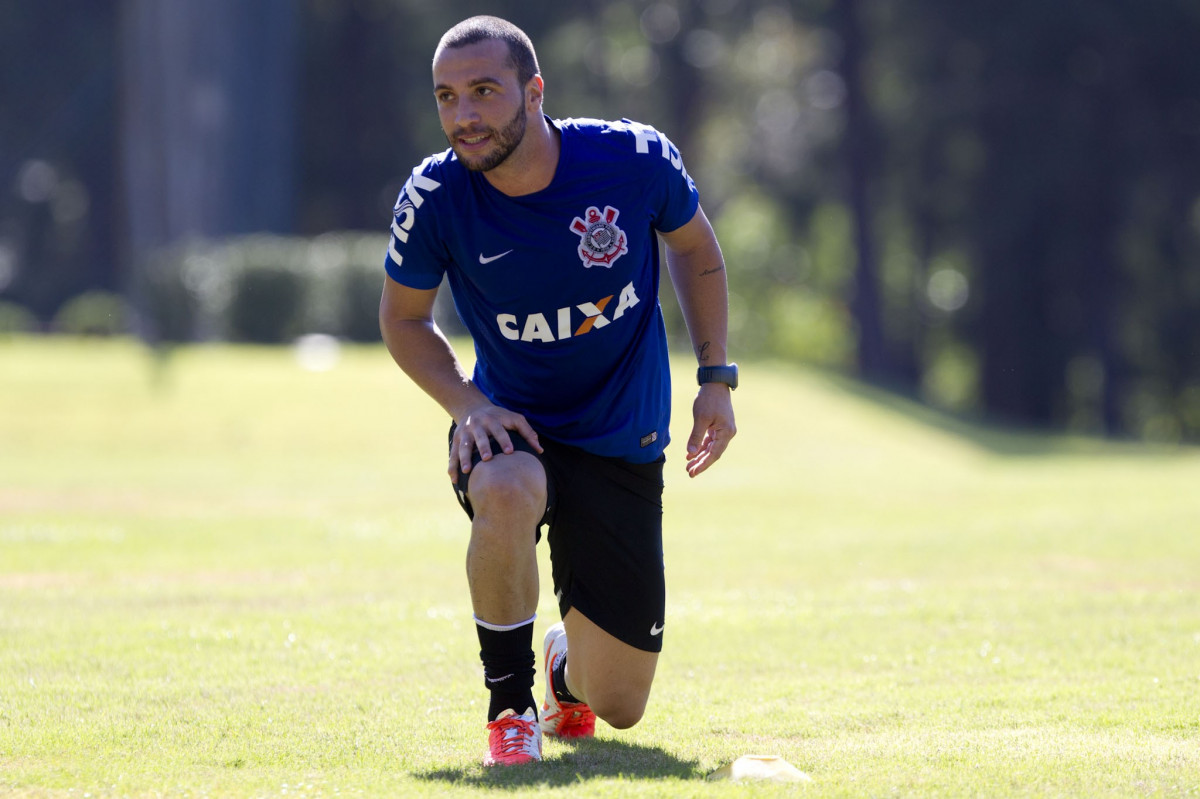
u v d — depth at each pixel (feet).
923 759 43.86
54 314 588.50
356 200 553.64
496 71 42.75
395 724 49.85
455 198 45.16
